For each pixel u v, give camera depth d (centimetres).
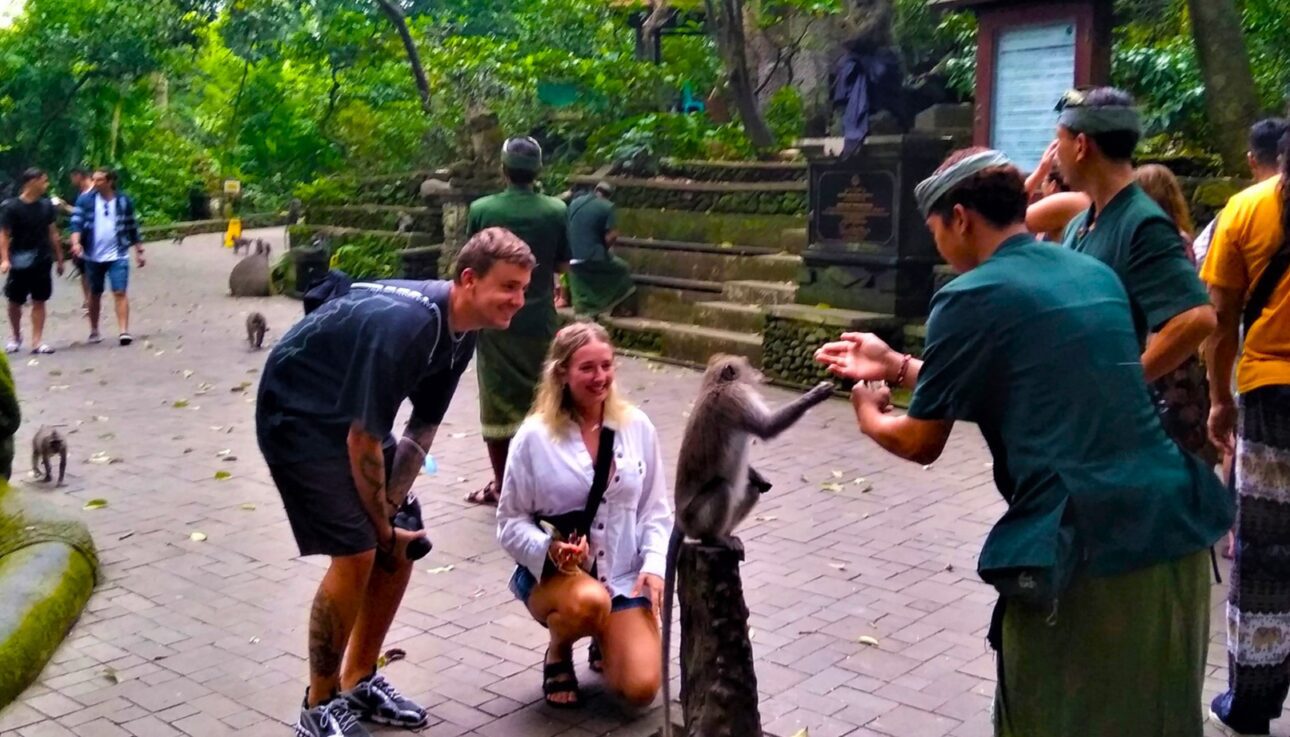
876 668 442
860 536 596
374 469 359
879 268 955
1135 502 257
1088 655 265
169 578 551
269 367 368
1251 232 373
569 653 421
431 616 502
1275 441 369
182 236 2748
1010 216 280
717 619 351
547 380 414
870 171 957
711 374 350
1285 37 1056
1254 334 373
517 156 620
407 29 1942
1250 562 374
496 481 650
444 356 371
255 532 618
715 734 350
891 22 978
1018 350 262
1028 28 865
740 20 1411
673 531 359
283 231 2834
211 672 449
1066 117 337
